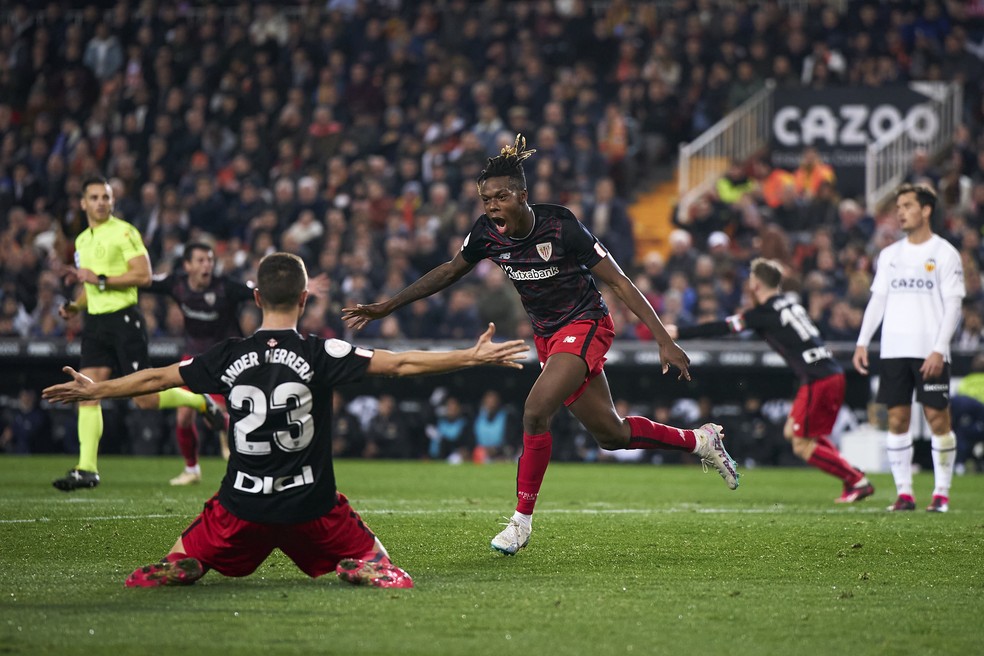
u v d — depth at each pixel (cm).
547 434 1370
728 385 3819
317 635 884
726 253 4141
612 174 4734
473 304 3994
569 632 910
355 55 5419
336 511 1087
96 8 5734
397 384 3919
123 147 5100
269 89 5175
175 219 4597
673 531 1593
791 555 1370
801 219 4444
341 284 4156
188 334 2461
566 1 5478
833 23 5144
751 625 948
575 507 2017
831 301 3822
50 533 1480
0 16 5744
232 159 5062
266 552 1091
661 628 931
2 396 3884
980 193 4475
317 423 1058
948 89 4762
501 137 4744
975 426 3594
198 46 5491
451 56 5272
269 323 1061
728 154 4838
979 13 5322
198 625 916
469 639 878
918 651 864
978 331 3691
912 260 2091
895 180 4669
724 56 5106
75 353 3828
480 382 3891
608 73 5212
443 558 1330
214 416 2328
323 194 4772
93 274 2092
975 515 1942
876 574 1236
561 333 1403
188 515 1706
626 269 4322
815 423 2333
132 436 3866
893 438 2091
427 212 4444
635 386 3856
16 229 4681
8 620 929
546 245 1373
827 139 4712
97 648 836
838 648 870
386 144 4925
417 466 3381
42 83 5447
